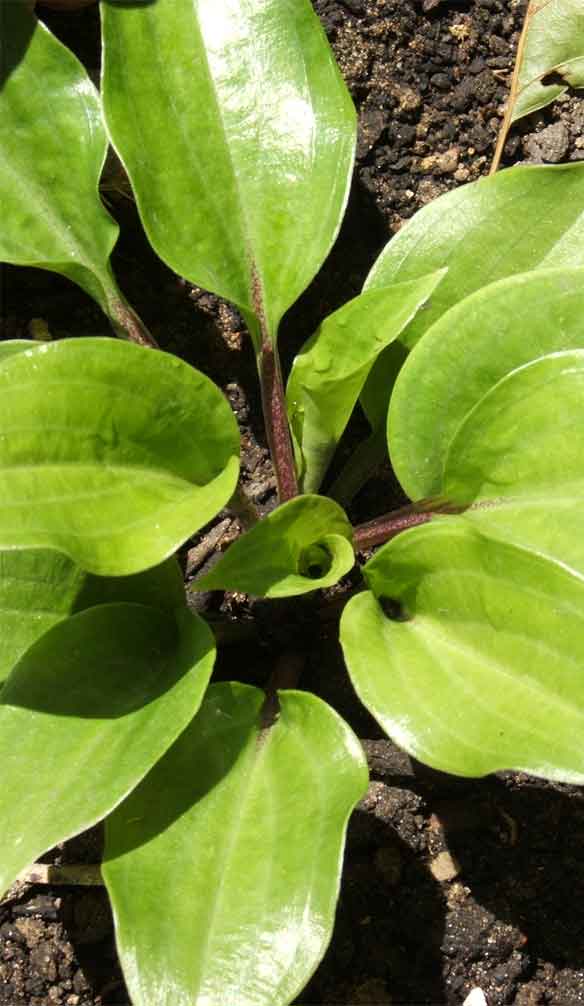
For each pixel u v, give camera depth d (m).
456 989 0.54
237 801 0.48
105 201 0.60
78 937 0.54
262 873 0.46
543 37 0.60
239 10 0.52
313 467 0.55
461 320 0.50
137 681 0.49
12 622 0.50
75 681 0.49
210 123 0.52
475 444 0.50
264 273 0.52
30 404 0.46
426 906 0.54
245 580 0.49
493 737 0.46
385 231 0.61
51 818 0.45
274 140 0.52
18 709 0.48
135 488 0.47
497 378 0.50
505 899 0.54
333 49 0.62
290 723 0.49
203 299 0.60
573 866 0.55
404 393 0.51
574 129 0.62
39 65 0.53
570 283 0.50
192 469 0.50
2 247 0.53
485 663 0.48
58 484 0.46
